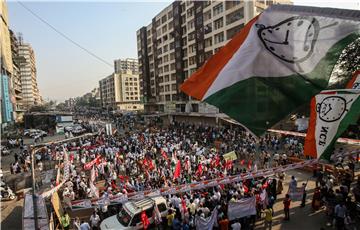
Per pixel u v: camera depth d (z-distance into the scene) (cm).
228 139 3475
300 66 429
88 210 1636
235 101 438
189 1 6009
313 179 2072
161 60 7712
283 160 2375
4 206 1897
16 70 8925
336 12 411
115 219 1420
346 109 565
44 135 5162
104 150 3136
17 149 4369
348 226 1336
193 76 517
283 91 432
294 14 443
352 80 978
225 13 4759
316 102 592
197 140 3669
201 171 1958
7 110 5609
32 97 14262
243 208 1409
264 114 431
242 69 445
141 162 2438
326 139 570
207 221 1298
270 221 1419
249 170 2023
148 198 1475
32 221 1295
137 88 17325
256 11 4231
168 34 7156
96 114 12200
